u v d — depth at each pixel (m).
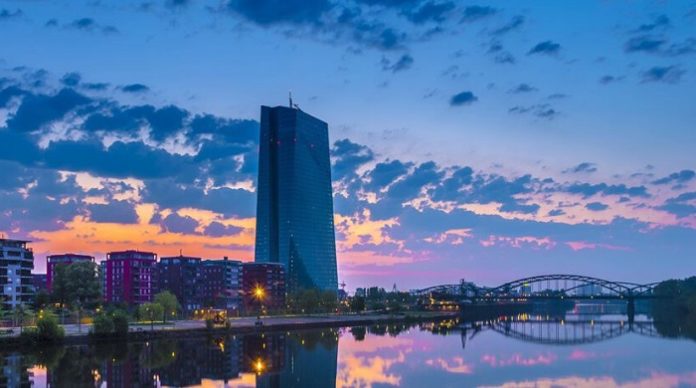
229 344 196.00
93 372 129.75
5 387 111.94
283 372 132.12
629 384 115.56
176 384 116.38
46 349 171.75
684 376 124.69
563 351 174.25
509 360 151.88
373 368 137.75
